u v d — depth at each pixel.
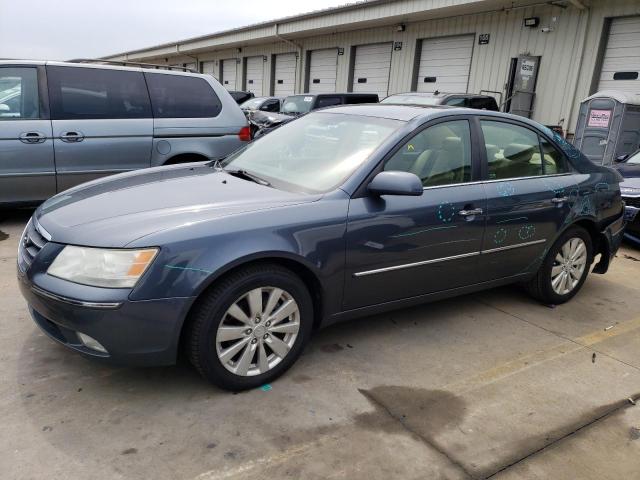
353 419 2.64
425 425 2.62
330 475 2.24
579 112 10.48
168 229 2.53
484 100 11.52
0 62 5.30
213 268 2.53
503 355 3.42
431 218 3.29
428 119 3.43
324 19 17.16
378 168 3.14
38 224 2.85
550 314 4.16
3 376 2.82
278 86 22.56
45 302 2.52
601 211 4.38
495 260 3.76
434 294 3.55
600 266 4.74
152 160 6.01
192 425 2.52
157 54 32.59
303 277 2.99
